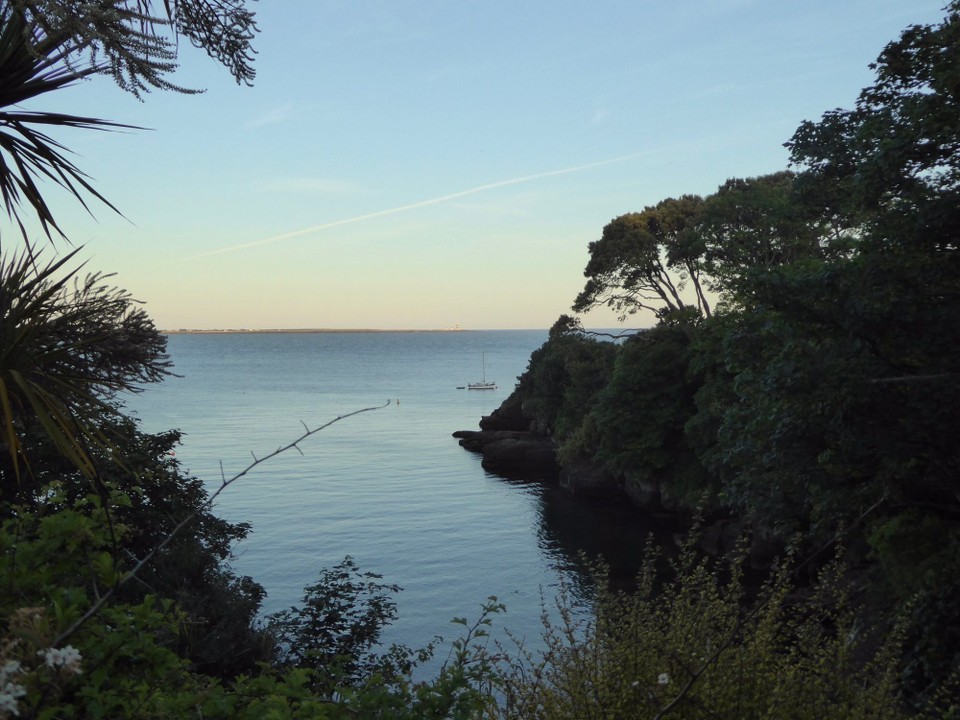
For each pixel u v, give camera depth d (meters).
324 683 5.66
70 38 4.06
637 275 69.25
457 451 103.81
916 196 16.50
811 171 21.67
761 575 36.91
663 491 58.06
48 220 5.17
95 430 4.71
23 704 2.79
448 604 40.00
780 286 16.97
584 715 5.34
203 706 3.68
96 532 4.14
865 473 17.09
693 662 5.42
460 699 4.43
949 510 17.39
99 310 5.53
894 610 15.66
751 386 22.66
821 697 5.54
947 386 14.76
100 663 3.52
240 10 4.36
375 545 53.72
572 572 45.47
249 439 115.19
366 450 104.94
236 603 20.42
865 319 15.89
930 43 16.08
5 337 4.57
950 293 16.44
